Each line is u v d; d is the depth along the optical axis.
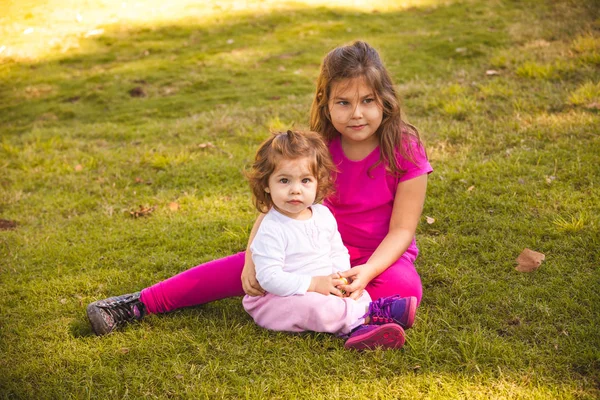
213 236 3.75
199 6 12.89
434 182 4.13
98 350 2.57
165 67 9.31
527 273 3.02
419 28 10.21
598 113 4.94
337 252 2.67
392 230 2.71
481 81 6.25
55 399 2.31
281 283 2.45
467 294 2.87
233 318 2.76
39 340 2.71
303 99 7.01
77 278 3.30
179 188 4.62
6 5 13.48
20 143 6.13
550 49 6.92
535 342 2.48
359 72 2.52
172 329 2.71
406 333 2.57
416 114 5.67
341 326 2.49
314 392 2.25
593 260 3.06
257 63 9.26
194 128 6.04
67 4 13.52
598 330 2.50
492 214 3.66
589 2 9.40
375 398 2.19
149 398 2.28
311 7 12.17
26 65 10.00
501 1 11.18
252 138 5.54
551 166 4.14
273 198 2.52
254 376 2.35
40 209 4.41
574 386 2.19
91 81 8.96
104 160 5.29
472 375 2.29
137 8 13.05
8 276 3.39
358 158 2.75
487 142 4.74
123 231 3.92
